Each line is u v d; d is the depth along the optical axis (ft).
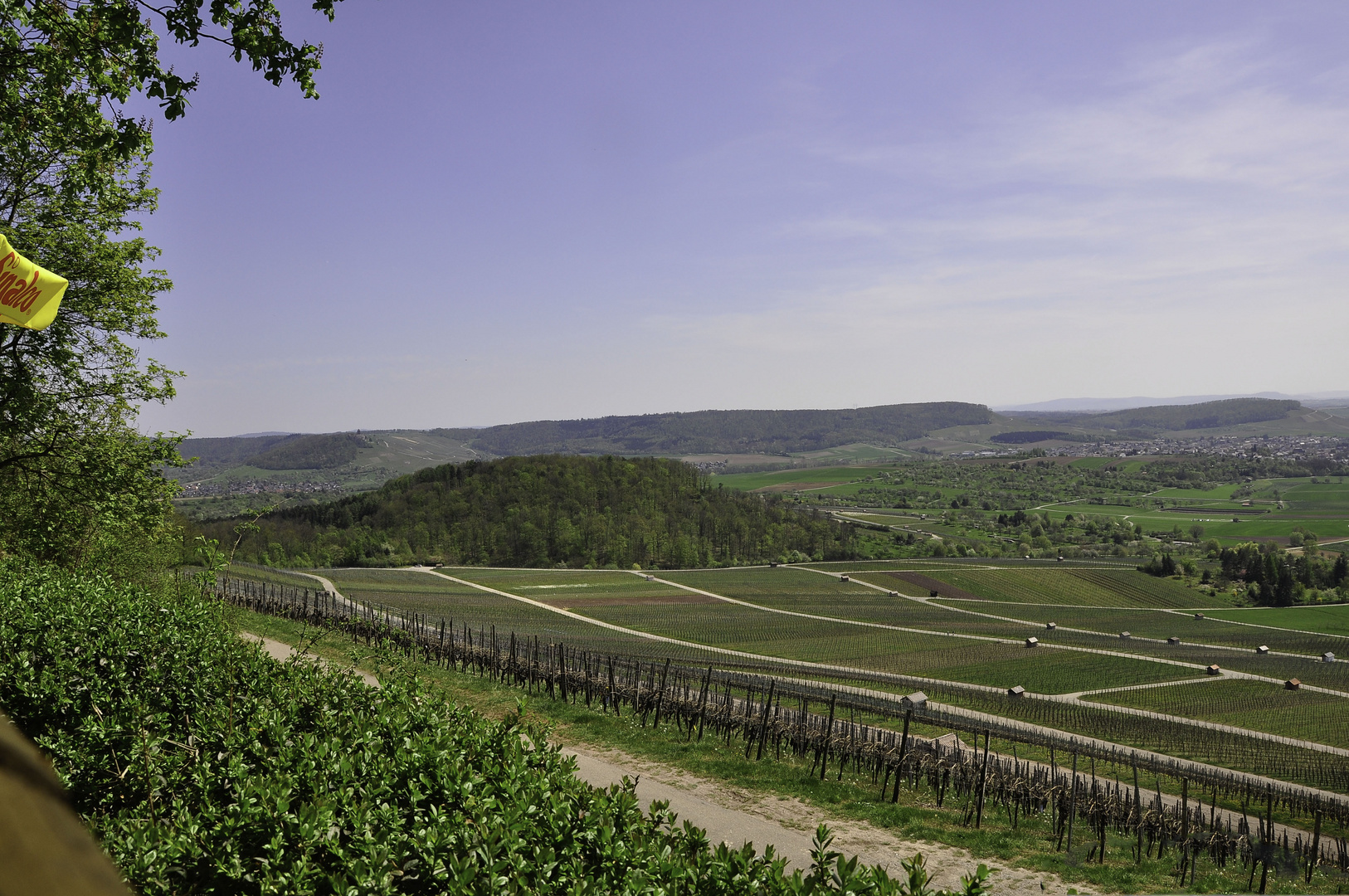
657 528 531.91
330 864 24.09
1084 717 185.26
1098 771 124.88
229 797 28.55
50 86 45.70
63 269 83.71
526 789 28.17
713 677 176.35
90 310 86.58
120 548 98.48
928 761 71.05
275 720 32.58
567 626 291.38
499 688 82.38
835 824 52.47
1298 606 403.95
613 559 496.64
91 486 86.53
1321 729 192.44
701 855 25.00
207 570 70.13
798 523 581.53
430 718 35.12
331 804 25.32
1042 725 177.06
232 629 61.72
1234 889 57.11
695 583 409.69
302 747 29.89
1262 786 121.90
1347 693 229.66
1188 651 284.00
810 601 372.58
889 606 367.25
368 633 115.44
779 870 24.27
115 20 40.68
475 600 336.49
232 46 41.73
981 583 429.38
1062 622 347.15
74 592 56.24
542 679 93.97
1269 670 255.50
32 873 2.24
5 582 59.00
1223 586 451.12
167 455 92.38
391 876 23.49
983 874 24.06
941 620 333.42
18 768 2.44
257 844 24.62
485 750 32.35
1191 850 69.97
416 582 380.37
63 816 2.51
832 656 259.60
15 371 80.43
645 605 346.54
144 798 30.71
